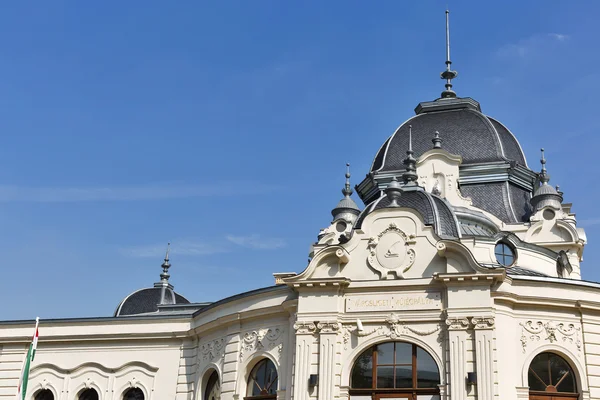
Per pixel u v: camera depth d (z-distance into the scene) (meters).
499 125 56.50
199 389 42.44
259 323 39.97
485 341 34.69
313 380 35.84
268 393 38.72
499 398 34.34
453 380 34.44
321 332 36.56
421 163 51.97
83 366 45.84
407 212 37.78
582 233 51.78
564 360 36.50
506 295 35.94
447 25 62.47
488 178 52.19
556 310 36.84
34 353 44.09
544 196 52.03
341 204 58.44
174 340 44.88
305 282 37.28
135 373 44.88
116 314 58.41
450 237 37.69
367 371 36.09
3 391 46.59
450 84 60.56
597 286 37.41
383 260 37.31
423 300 36.19
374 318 36.44
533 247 44.09
